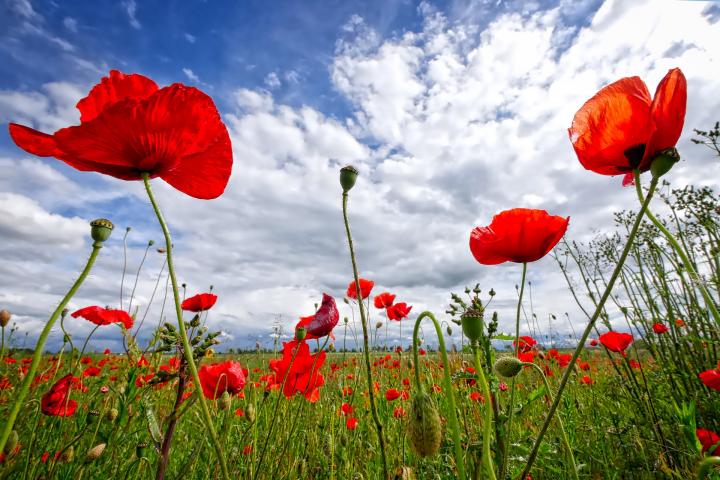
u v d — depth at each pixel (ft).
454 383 1.56
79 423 1.44
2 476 1.00
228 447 1.32
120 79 0.60
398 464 1.37
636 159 0.55
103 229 0.47
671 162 0.49
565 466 1.20
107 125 0.49
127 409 1.18
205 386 1.13
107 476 1.19
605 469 1.29
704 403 1.36
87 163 0.55
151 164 0.54
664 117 0.51
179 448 1.47
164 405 1.41
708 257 1.56
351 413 1.75
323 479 1.39
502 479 0.67
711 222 1.56
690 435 0.85
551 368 2.20
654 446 1.35
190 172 0.59
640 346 1.78
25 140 0.50
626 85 0.59
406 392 2.08
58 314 0.43
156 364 1.50
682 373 1.45
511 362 0.62
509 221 0.73
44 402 1.13
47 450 1.30
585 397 1.95
